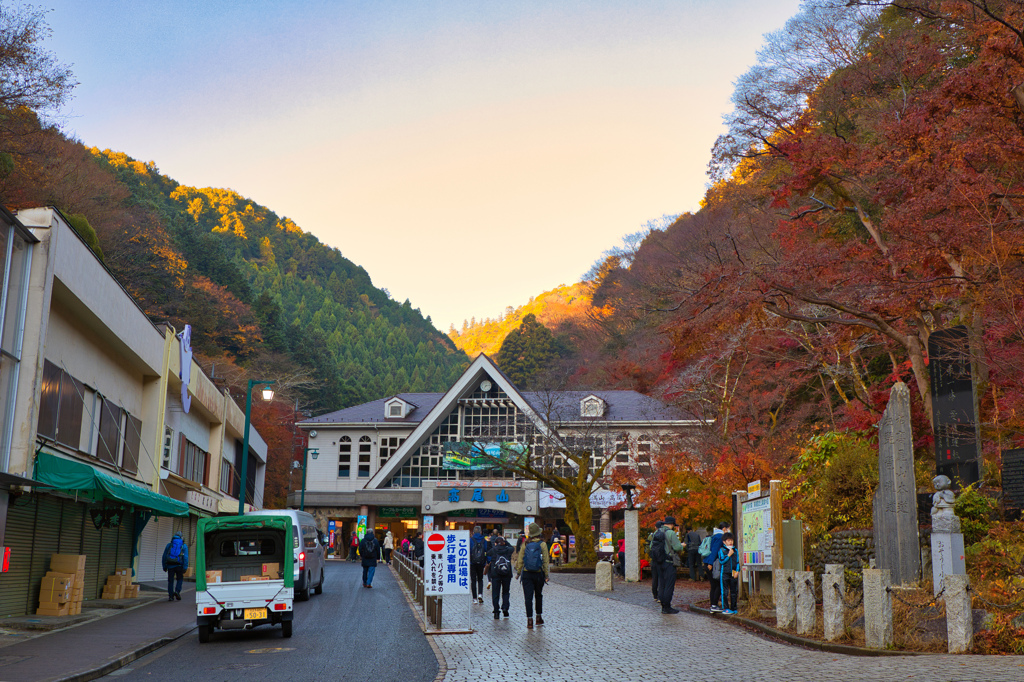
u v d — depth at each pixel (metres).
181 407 30.91
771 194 23.88
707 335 19.92
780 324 24.34
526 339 79.56
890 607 10.63
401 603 20.67
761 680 8.71
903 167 18.02
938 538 11.84
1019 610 10.16
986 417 18.12
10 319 15.16
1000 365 16.03
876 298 18.34
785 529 15.29
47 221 16.22
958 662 8.91
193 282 75.56
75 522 20.38
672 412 35.84
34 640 13.62
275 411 70.62
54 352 18.36
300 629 15.70
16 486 15.34
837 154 20.45
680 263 31.75
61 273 17.12
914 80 21.69
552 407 43.97
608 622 15.20
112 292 21.20
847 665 9.34
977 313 16.95
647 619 15.57
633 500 33.28
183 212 100.06
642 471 33.22
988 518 14.02
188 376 30.50
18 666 10.84
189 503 32.09
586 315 58.84
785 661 10.05
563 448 38.06
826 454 20.20
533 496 46.66
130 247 63.25
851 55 22.69
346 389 101.12
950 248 17.31
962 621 9.93
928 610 11.11
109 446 23.02
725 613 15.48
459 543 15.01
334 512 52.12
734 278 19.23
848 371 25.12
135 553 25.91
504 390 49.06
